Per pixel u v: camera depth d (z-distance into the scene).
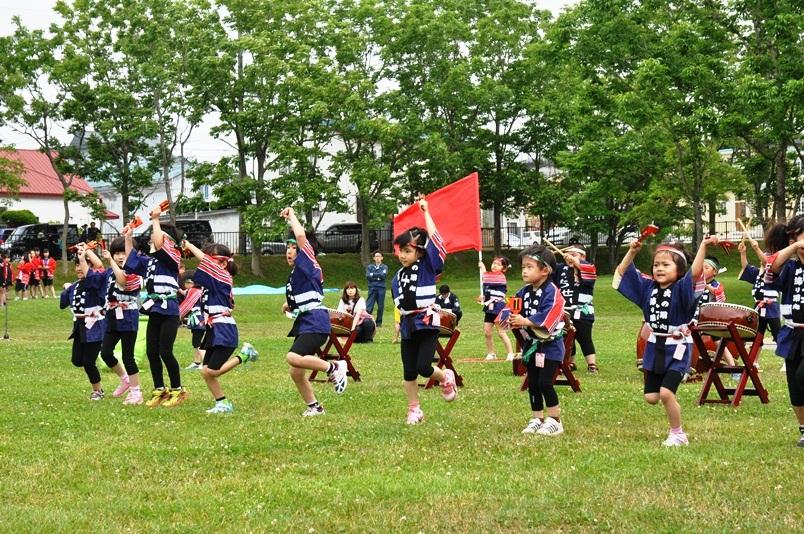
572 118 43.97
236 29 45.09
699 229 33.72
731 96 30.08
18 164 45.06
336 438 8.55
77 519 5.98
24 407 10.82
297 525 5.81
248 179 43.88
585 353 14.22
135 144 45.84
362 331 20.06
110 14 43.81
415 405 9.58
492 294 16.33
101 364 15.34
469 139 48.31
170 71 42.78
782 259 8.09
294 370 10.02
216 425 9.41
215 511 6.16
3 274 24.59
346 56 44.97
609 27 32.88
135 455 7.92
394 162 45.84
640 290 8.45
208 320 10.34
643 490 6.49
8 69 42.44
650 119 31.86
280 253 51.31
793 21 28.06
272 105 43.66
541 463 7.46
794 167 36.38
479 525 5.78
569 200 44.88
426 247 9.55
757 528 5.62
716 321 10.66
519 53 47.09
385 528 5.74
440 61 46.06
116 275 11.18
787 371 8.24
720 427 9.04
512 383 12.89
